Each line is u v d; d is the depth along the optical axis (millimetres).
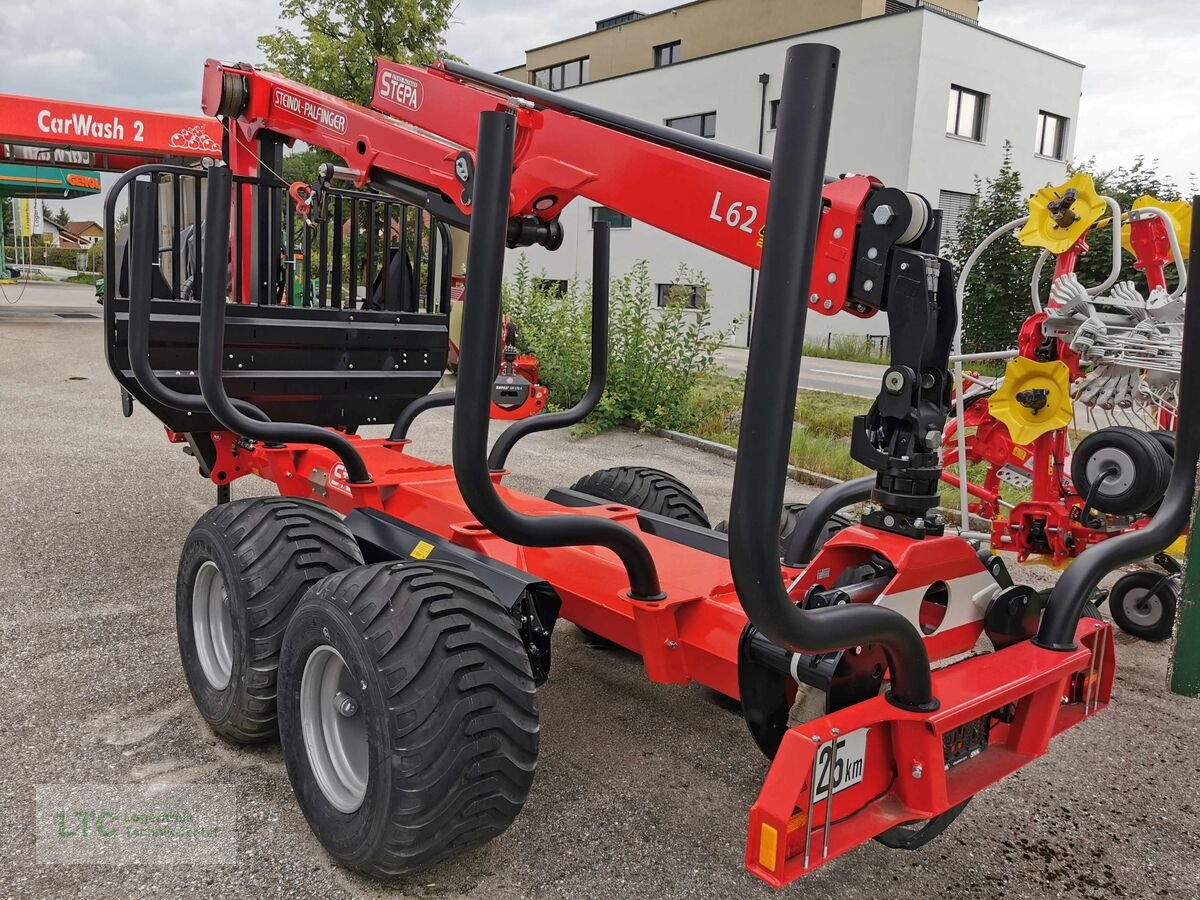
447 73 3473
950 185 21672
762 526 1641
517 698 2377
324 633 2488
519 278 11664
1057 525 4633
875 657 2348
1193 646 3924
